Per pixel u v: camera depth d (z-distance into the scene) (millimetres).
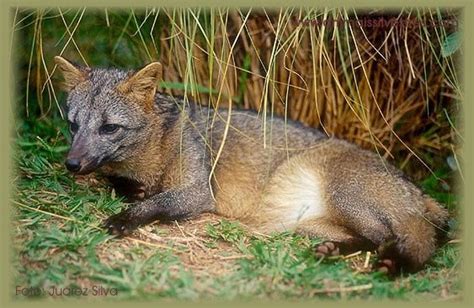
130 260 7594
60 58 8977
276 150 9555
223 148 9508
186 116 9328
